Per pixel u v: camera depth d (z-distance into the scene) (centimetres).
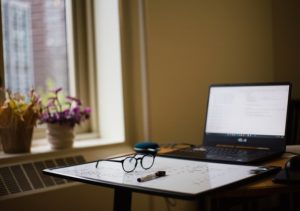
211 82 264
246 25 288
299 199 232
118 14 228
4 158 183
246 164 129
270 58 305
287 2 309
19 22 221
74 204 195
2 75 209
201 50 259
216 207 169
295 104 275
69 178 117
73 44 240
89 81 245
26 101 206
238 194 102
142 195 224
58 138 205
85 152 210
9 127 191
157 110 235
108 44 236
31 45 228
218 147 169
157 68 235
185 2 250
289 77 309
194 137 255
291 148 168
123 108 229
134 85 232
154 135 233
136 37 231
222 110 177
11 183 178
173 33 243
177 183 103
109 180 109
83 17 244
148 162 134
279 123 157
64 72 243
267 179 110
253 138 163
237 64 281
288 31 309
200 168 122
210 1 264
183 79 248
